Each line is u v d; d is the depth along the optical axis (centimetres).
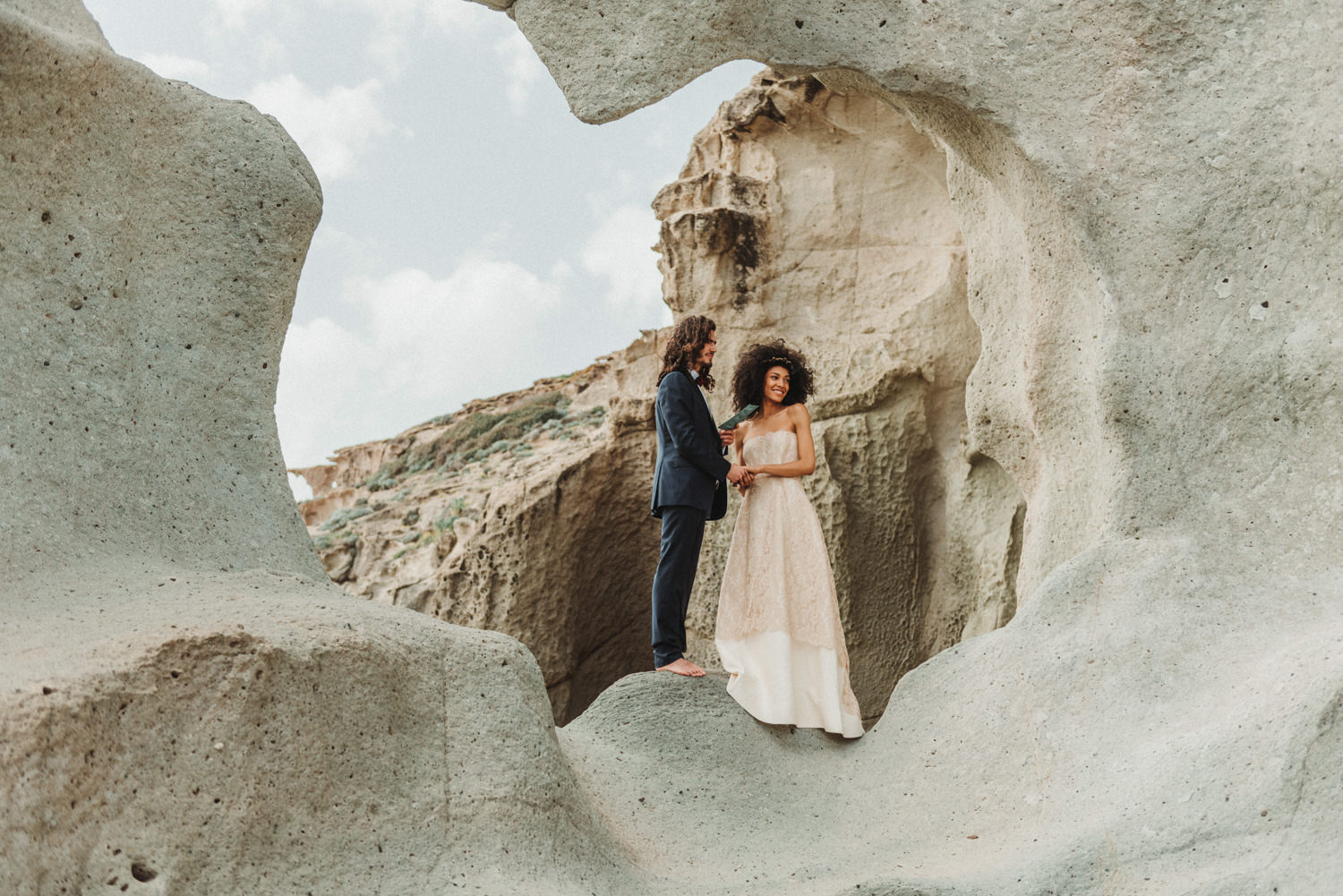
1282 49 519
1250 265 514
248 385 482
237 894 338
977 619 787
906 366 820
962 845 449
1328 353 496
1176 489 508
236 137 489
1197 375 512
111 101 452
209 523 454
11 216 426
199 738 345
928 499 828
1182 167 522
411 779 389
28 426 420
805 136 889
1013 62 534
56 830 308
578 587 901
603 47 527
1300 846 378
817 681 533
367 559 1041
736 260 881
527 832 400
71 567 405
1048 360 567
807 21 538
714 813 485
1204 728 426
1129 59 529
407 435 1487
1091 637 489
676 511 545
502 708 421
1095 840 408
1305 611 467
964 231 672
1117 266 525
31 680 319
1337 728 390
